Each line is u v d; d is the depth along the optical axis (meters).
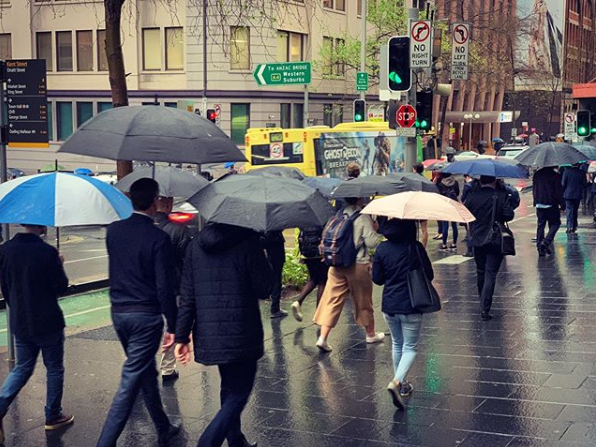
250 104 43.88
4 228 8.82
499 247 10.74
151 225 6.09
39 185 6.21
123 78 13.23
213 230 5.67
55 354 6.82
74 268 17.23
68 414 7.19
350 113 49.84
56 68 46.22
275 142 22.88
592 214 26.98
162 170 8.41
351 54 44.12
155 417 6.44
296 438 6.52
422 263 7.37
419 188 9.48
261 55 42.94
